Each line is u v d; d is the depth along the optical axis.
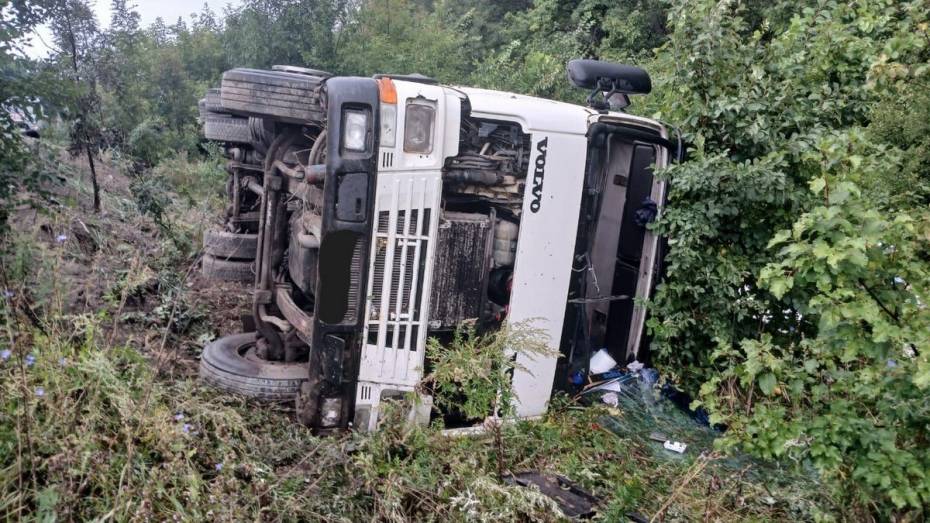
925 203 4.11
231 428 3.83
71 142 7.38
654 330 5.21
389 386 4.30
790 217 5.01
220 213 9.24
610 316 5.69
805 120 5.33
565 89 11.02
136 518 2.87
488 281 4.61
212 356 4.76
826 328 2.79
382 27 13.95
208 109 7.03
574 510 3.81
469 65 15.33
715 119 5.28
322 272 4.09
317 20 12.01
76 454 3.04
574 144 4.60
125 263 5.96
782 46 5.66
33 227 4.64
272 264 5.15
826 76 5.82
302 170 4.95
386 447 4.00
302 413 4.23
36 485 2.97
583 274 4.85
